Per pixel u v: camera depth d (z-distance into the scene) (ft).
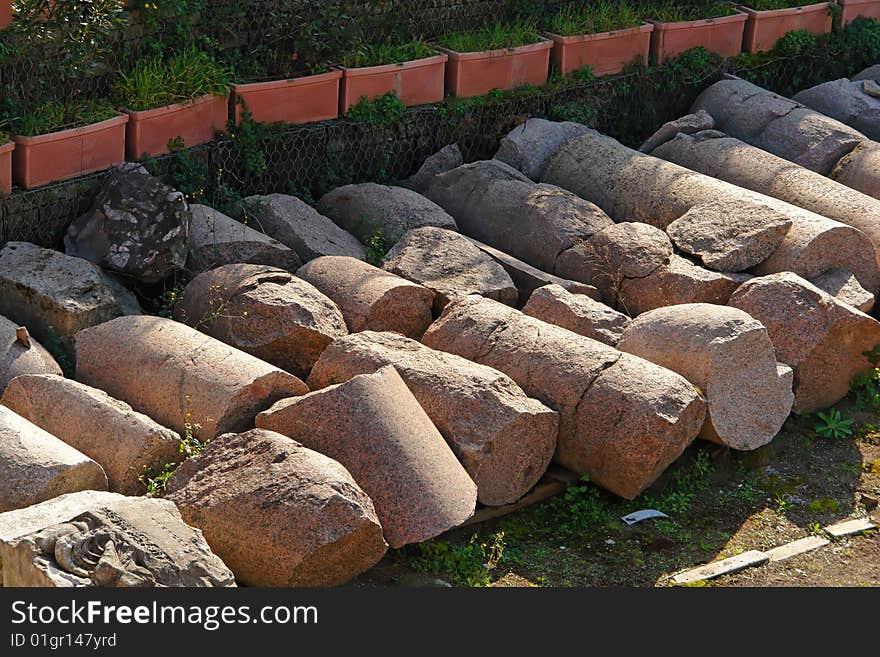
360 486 20.54
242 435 20.67
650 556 21.76
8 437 20.25
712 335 23.89
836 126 35.68
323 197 32.58
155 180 27.73
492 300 26.18
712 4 40.73
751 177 33.68
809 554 22.07
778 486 24.31
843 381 26.96
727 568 21.33
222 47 32.53
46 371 23.63
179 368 23.13
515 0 38.32
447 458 21.25
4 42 27.63
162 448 21.31
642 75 38.60
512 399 22.45
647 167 33.14
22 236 27.50
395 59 34.24
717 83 38.91
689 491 23.93
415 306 27.14
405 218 30.96
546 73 37.11
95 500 18.95
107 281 26.78
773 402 24.77
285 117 32.37
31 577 17.02
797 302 25.91
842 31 43.11
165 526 17.84
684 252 29.27
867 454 25.70
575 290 28.43
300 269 27.91
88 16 28.32
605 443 22.52
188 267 27.84
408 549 21.30
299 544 18.72
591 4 39.50
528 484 22.80
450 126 35.35
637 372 22.84
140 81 29.76
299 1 33.45
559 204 31.01
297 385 23.24
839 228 28.89
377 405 21.07
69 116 28.63
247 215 30.07
